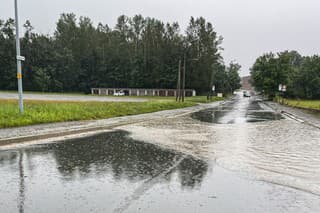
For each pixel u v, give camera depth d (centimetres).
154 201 399
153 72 7919
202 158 666
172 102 2855
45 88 7550
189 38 7875
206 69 7644
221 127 1295
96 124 1272
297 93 6762
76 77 8244
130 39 9312
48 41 8425
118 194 425
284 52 5884
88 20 9606
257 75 6094
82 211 363
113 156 681
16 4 1247
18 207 374
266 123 1480
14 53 7600
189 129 1217
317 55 7369
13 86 7556
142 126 1330
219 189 452
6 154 694
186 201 400
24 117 1223
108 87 8431
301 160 650
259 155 700
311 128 1264
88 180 491
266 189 454
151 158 664
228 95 9356
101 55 8525
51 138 952
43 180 489
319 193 438
